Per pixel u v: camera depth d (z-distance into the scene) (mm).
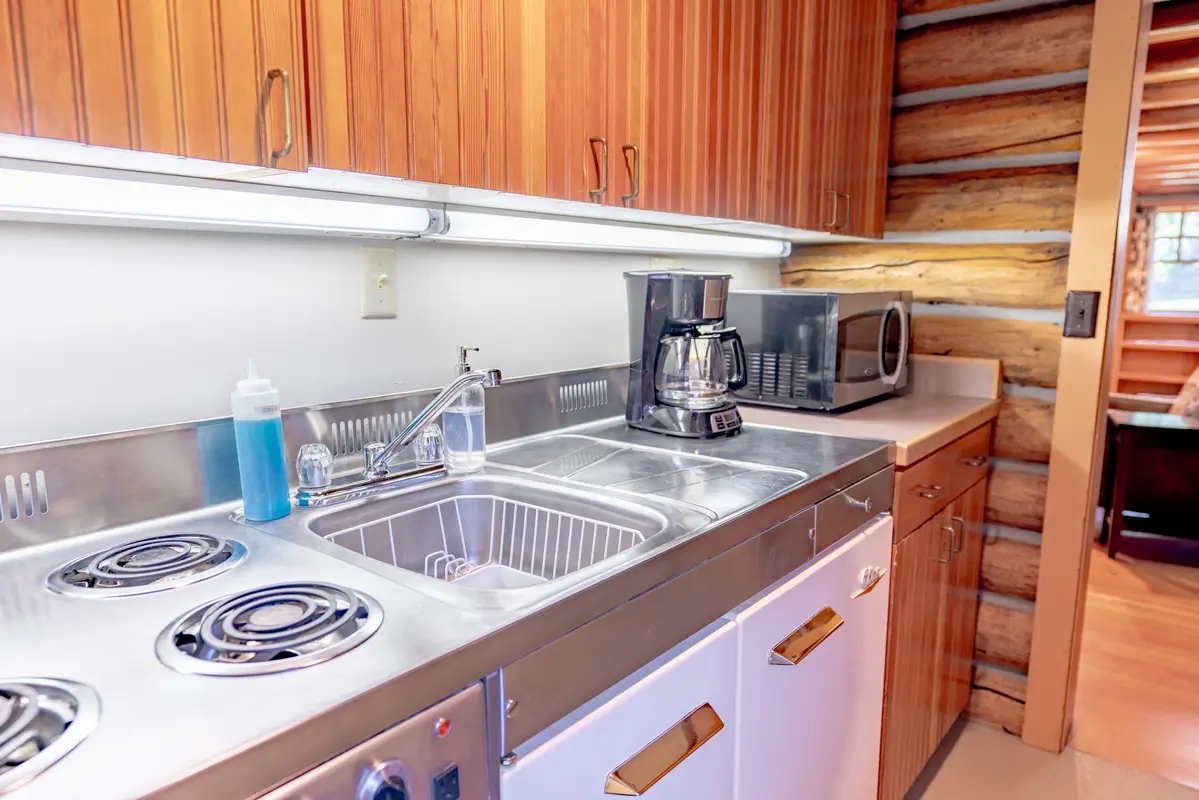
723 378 1733
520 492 1245
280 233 1130
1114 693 2389
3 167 730
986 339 2162
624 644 866
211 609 741
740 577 1071
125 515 993
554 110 1073
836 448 1479
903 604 1626
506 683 724
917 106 2205
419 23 893
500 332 1536
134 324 1000
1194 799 1888
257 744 530
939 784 1951
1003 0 2041
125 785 481
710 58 1360
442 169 930
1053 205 2031
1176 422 3572
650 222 1558
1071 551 2037
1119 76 1854
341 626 706
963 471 1917
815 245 2449
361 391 1285
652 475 1284
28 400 917
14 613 745
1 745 518
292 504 1104
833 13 1762
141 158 724
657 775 889
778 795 1208
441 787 667
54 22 614
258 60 748
